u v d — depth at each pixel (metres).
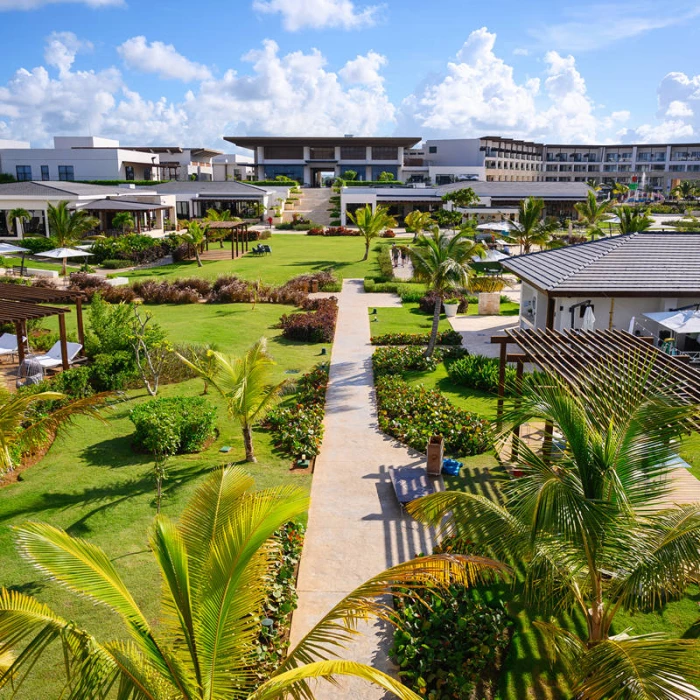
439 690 8.19
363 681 8.38
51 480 13.90
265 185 90.81
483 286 37.25
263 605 9.47
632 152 143.50
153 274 43.66
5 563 10.79
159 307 34.12
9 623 5.18
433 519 8.09
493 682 8.47
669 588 7.29
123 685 5.42
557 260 24.88
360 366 23.20
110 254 48.47
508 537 7.49
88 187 61.47
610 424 7.59
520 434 15.69
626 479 7.52
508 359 14.16
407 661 8.56
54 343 24.28
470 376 20.92
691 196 120.88
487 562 6.27
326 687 8.27
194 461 15.02
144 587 10.17
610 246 23.84
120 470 14.45
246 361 14.93
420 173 109.00
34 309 19.91
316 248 57.53
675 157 141.88
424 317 31.52
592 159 144.62
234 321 30.27
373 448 15.91
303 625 9.44
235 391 14.23
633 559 7.00
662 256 22.95
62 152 80.25
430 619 9.19
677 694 5.32
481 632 9.09
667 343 20.34
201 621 6.02
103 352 21.48
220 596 6.02
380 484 13.95
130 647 6.18
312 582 10.45
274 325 29.70
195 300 35.34
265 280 41.16
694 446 14.77
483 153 123.50
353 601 5.76
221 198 73.31
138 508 12.70
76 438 16.23
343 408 18.78
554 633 7.51
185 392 19.95
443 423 16.73
